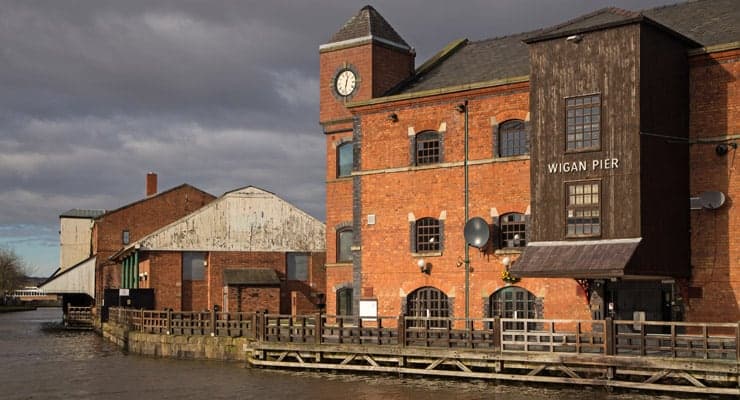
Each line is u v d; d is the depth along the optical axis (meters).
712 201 26.94
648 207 25.92
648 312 28.08
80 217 91.69
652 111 26.33
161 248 51.06
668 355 23.62
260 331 31.91
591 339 24.62
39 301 144.62
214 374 30.61
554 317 29.39
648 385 23.22
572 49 27.30
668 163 26.81
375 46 36.41
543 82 27.80
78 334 57.41
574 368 24.83
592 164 26.66
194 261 51.97
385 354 28.20
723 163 27.06
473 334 27.16
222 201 52.69
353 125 34.59
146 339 38.84
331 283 37.16
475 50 35.97
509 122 30.98
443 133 32.31
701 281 27.12
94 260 69.25
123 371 32.91
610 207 26.22
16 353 42.31
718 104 27.23
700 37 29.00
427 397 24.08
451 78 33.84
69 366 35.53
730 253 26.73
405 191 33.06
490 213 31.03
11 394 28.09
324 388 26.42
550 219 27.28
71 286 68.69
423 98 32.75
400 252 33.00
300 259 53.66
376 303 33.44
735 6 30.36
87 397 27.14
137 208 70.31
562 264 26.31
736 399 22.03
